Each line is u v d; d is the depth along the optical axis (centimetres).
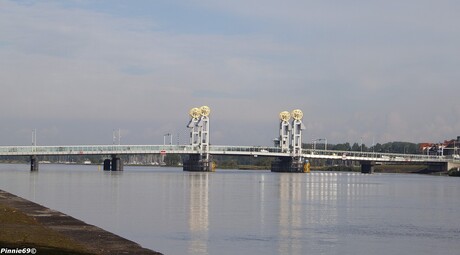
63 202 11719
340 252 6519
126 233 7512
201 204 11856
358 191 17225
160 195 14200
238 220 9106
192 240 7050
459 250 6800
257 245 6806
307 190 17312
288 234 7681
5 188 15875
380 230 8262
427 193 16700
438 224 9075
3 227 6375
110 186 17662
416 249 6812
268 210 10806
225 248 6569
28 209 8850
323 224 8800
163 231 7725
